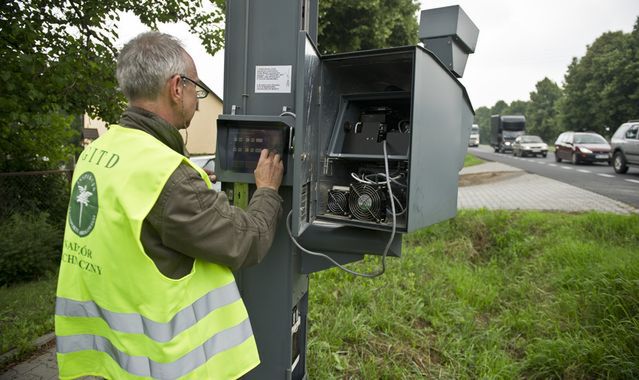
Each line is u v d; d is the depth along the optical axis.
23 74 3.94
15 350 3.09
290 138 1.62
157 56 1.26
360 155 1.86
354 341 3.20
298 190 1.51
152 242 1.16
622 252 4.69
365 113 2.07
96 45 4.36
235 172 1.69
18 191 6.04
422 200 1.69
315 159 1.77
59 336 1.34
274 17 1.79
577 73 39.09
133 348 1.19
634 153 12.44
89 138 8.72
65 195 6.59
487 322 3.80
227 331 1.33
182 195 1.14
